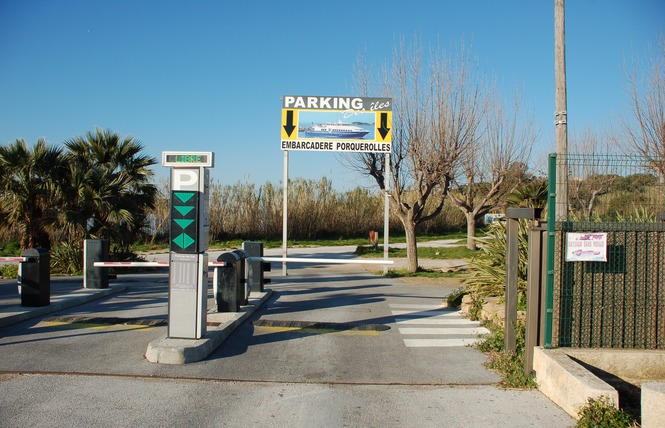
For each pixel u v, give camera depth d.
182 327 7.20
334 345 7.98
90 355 7.04
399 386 6.10
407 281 17.20
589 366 6.02
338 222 40.44
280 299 12.69
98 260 12.83
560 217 6.48
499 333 7.93
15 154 17.92
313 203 39.03
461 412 5.29
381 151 19.08
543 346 6.17
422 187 20.59
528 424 4.98
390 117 19.03
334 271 21.08
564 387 5.34
